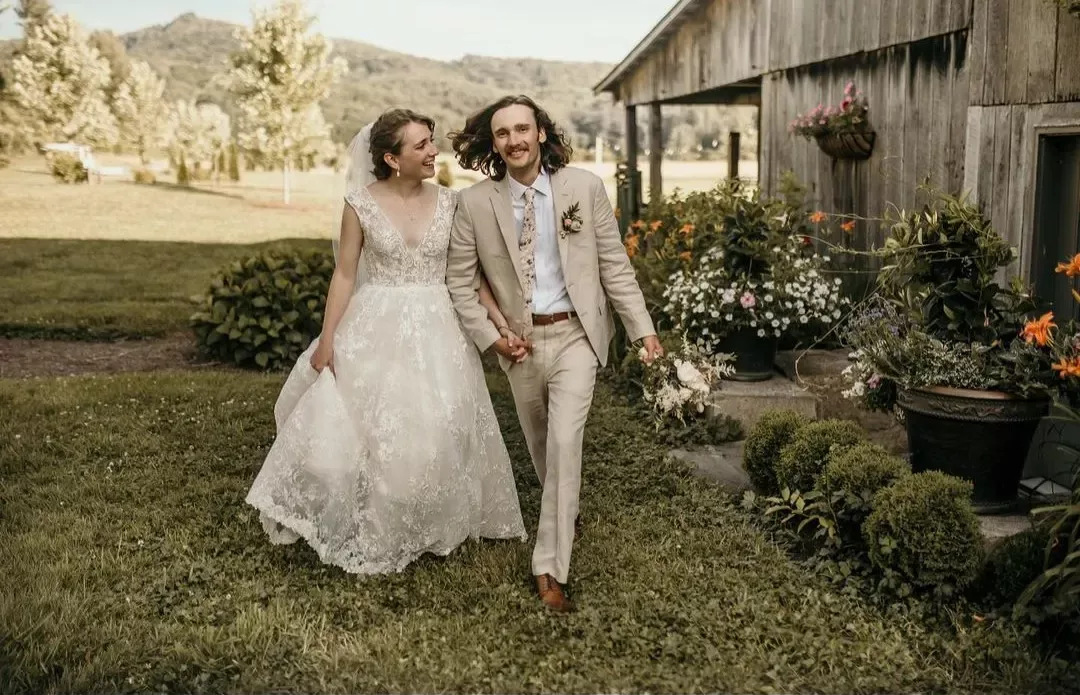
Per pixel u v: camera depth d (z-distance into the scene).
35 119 38.88
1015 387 3.57
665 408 5.50
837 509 3.78
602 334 3.67
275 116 31.31
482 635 3.16
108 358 8.62
